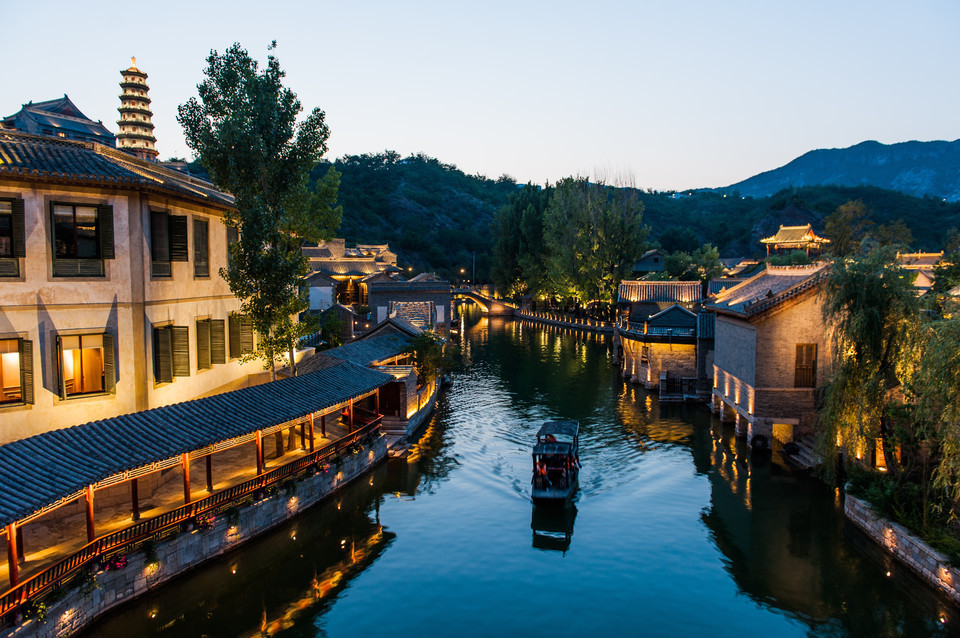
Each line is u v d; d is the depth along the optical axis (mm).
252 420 21844
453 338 80750
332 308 58750
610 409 41531
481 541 22859
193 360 26562
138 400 22484
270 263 27344
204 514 19594
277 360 30047
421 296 67125
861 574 20188
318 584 20016
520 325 98625
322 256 101438
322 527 23906
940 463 18016
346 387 28172
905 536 19344
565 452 26281
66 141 22750
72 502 20078
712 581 19984
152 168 28344
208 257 28141
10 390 20516
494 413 40719
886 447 21766
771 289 32969
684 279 86750
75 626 15469
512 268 118375
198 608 18828
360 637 17266
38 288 20578
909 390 20844
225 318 29984
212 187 34688
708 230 192125
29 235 20438
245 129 26688
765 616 18078
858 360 22312
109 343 21828
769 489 26812
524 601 18906
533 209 109062
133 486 18750
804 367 29188
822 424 23891
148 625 17453
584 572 20578
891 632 17109
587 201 90688
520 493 27203
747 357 30719
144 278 22594
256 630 17625
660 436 35250
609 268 88438
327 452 25875
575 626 17656
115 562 16594
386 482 28422
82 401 21469
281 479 23000
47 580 14805
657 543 22609
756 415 29484
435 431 36406
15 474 15430
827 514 24500
